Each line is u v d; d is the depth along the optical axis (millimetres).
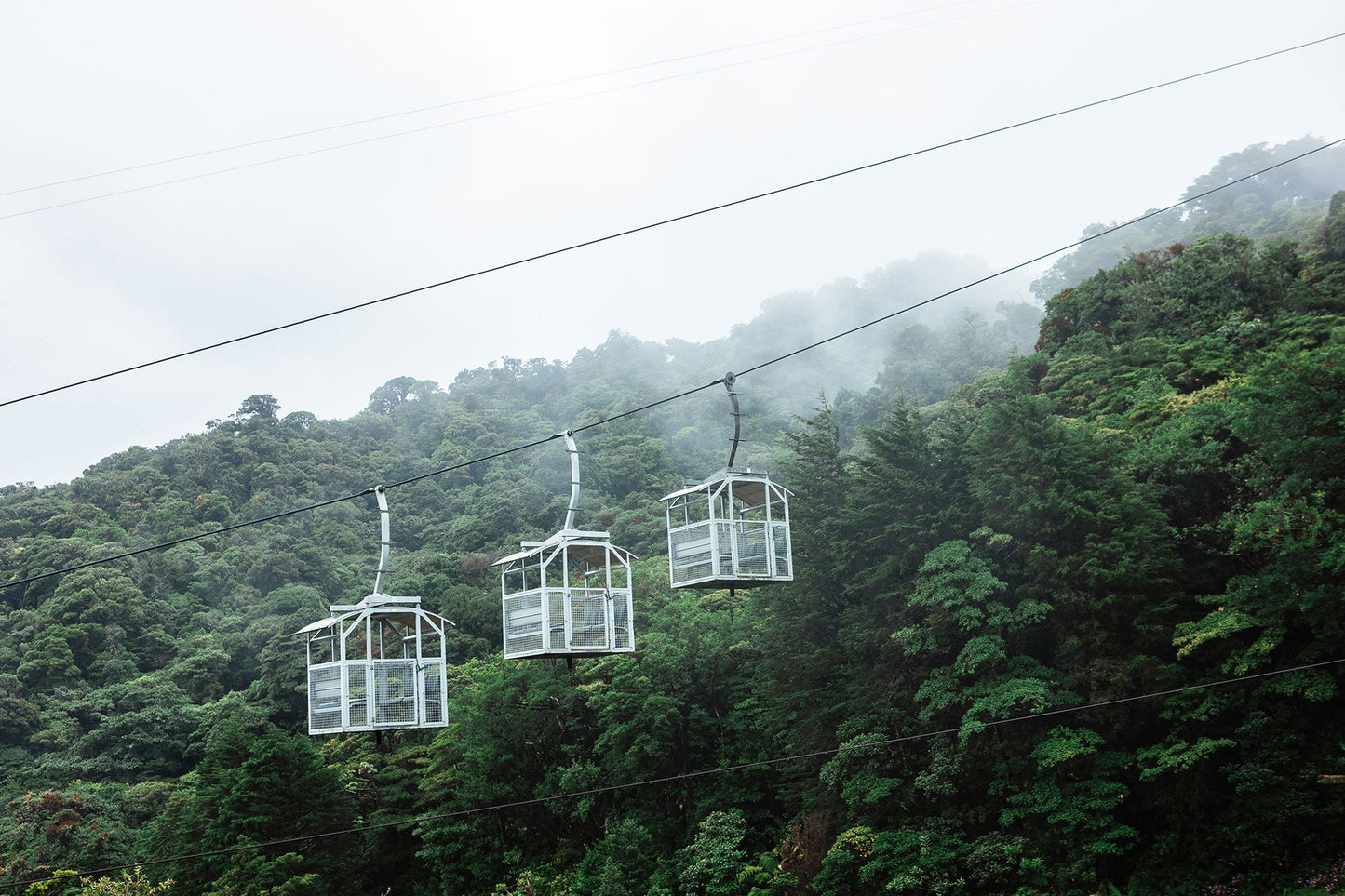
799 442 37062
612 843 34375
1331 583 24062
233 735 41125
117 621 61781
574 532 19703
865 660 32656
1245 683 25297
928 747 29594
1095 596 28172
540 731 41875
